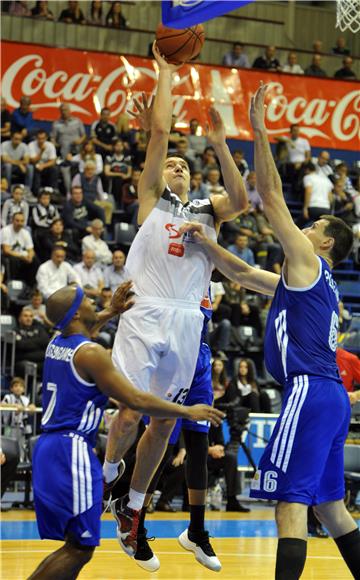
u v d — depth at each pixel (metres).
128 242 30.62
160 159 10.30
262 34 42.31
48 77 32.88
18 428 22.00
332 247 10.35
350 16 15.55
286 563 9.02
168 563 14.72
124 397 8.51
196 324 10.49
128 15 40.28
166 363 10.40
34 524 18.95
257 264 31.28
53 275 26.95
